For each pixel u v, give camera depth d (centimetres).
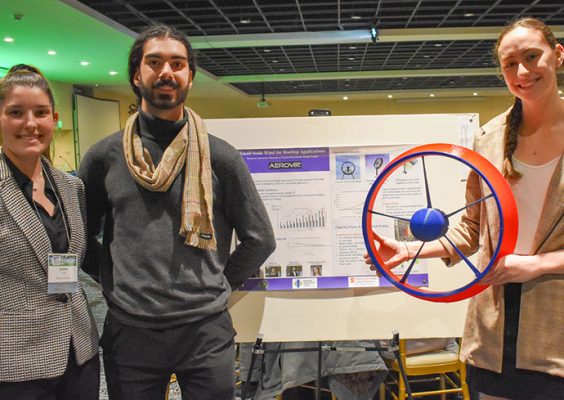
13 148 142
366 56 1126
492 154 144
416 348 261
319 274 201
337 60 1166
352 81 1465
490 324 144
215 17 783
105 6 694
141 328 151
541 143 135
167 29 157
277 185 201
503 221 123
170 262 152
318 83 1491
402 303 202
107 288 158
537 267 129
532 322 135
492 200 142
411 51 1073
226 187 164
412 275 202
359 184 200
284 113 1766
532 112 136
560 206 129
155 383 158
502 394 142
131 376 155
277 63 1180
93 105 1310
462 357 153
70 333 148
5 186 141
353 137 200
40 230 144
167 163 151
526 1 741
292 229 201
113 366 156
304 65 1218
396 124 200
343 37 900
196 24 829
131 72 161
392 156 200
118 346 155
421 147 142
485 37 895
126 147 155
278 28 877
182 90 155
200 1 705
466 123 201
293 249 201
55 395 154
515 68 132
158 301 150
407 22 849
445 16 805
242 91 1602
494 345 143
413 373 258
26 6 607
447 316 201
